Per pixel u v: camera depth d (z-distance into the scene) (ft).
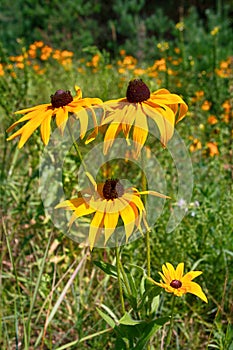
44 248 11.39
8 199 13.01
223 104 16.67
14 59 18.45
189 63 21.81
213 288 10.53
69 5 41.29
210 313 10.50
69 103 6.59
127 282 6.73
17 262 11.73
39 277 8.96
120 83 17.56
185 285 6.39
